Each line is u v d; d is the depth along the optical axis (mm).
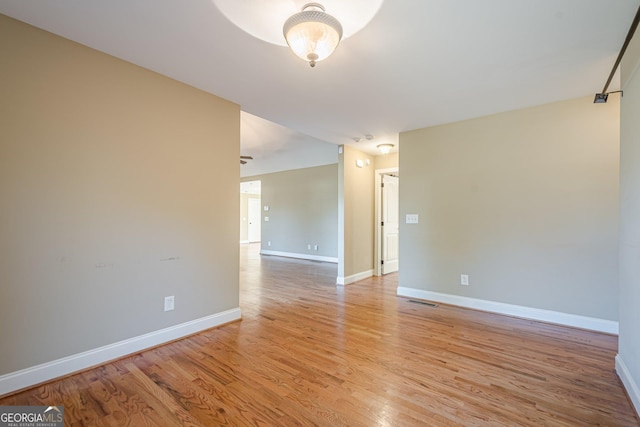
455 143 3617
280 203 8367
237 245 3088
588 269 2836
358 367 2139
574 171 2906
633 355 1723
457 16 1722
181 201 2605
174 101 2553
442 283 3727
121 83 2236
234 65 2309
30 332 1837
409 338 2660
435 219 3773
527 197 3148
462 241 3566
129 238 2283
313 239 7605
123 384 1903
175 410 1651
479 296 3451
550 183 3025
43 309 1885
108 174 2170
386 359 2262
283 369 2107
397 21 1767
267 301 3840
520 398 1771
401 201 4066
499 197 3316
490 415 1619
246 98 2928
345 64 2271
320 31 1611
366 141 4590
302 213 7848
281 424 1548
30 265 1835
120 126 2230
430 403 1724
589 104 2842
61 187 1956
